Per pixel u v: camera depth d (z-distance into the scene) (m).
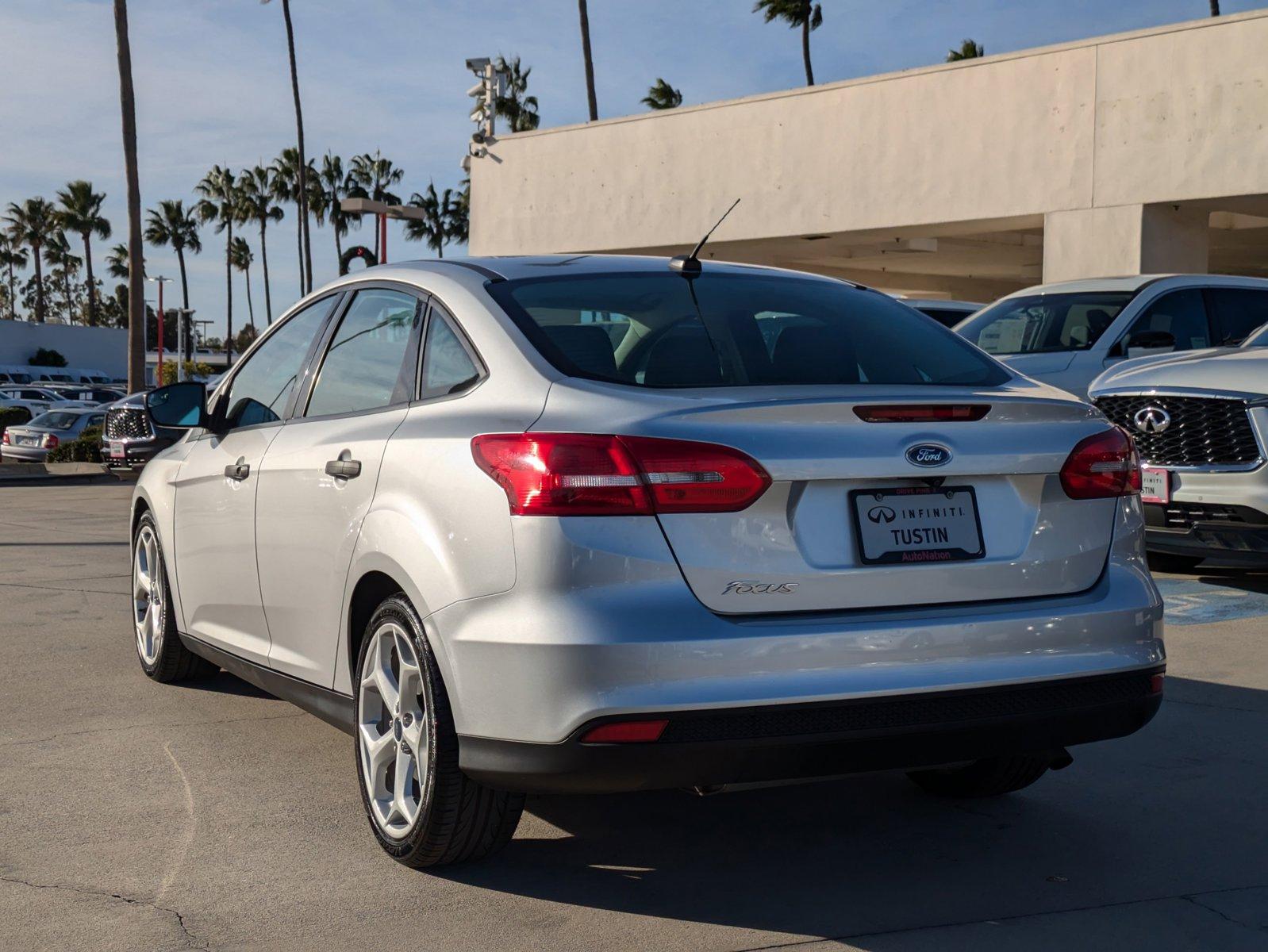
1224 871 3.43
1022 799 4.04
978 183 18.98
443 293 3.69
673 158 22.70
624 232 23.53
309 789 4.12
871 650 2.93
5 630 6.78
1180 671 5.55
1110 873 3.42
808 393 3.13
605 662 2.80
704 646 2.83
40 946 2.96
